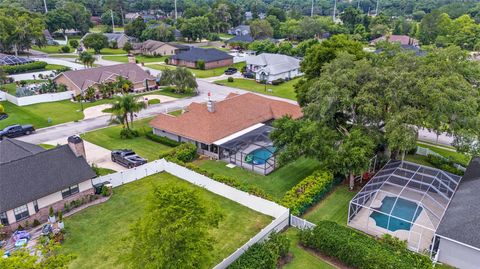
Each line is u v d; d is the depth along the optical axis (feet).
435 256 82.79
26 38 372.38
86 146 152.97
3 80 254.47
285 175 127.95
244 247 82.07
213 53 352.28
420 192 96.58
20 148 118.73
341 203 108.58
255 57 313.53
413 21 633.20
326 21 520.42
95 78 238.89
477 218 83.51
